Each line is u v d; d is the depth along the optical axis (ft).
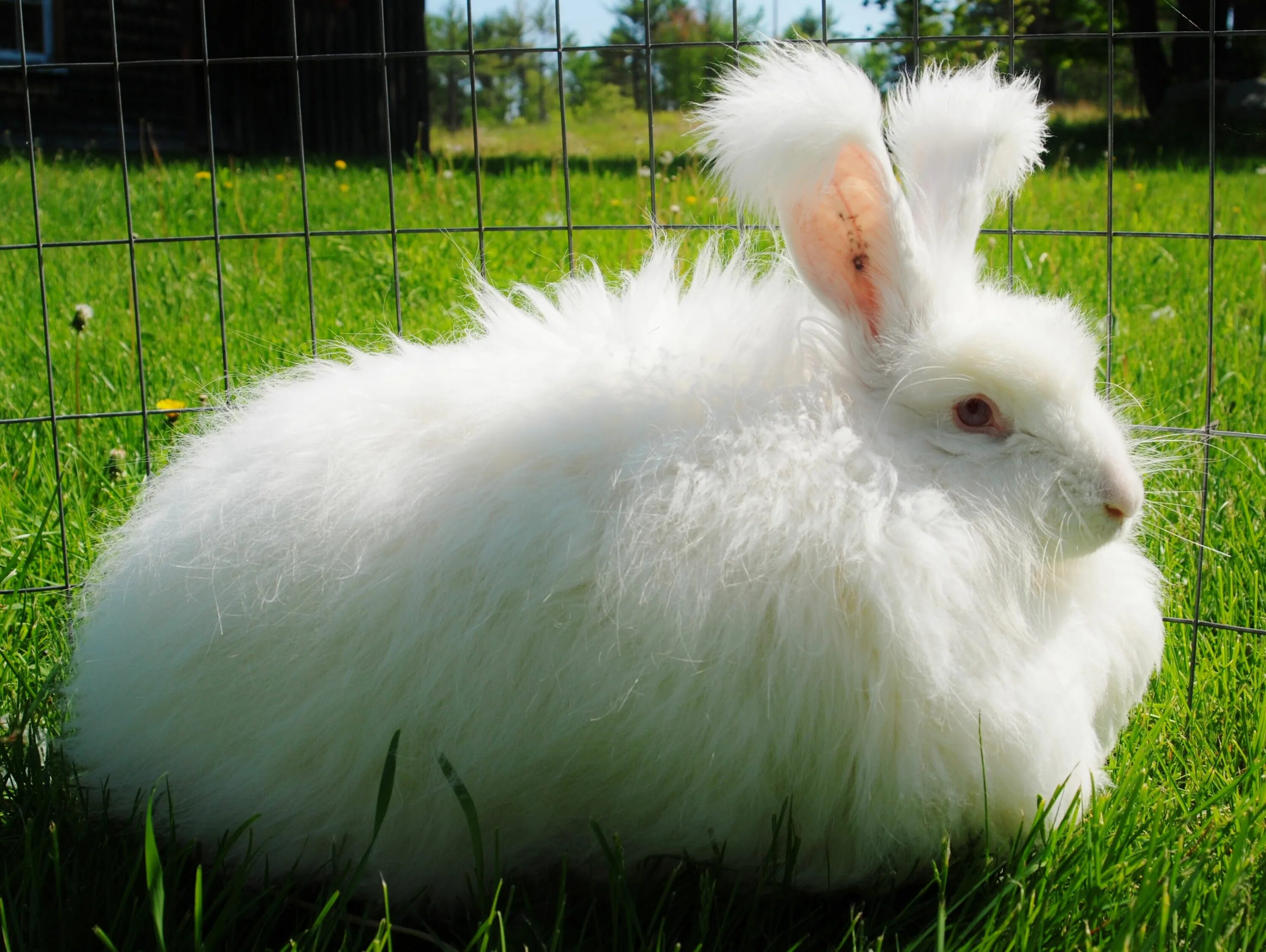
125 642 2.72
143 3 14.84
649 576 2.52
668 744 2.55
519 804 2.63
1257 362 4.48
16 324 4.87
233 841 2.58
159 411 3.46
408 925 2.67
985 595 2.61
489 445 2.62
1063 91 17.67
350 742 2.60
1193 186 8.18
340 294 5.15
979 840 2.70
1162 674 3.20
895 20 13.99
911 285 2.71
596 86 24.08
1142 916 2.48
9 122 14.70
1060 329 2.74
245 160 11.53
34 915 2.50
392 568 2.58
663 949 2.48
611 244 5.57
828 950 2.55
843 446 2.61
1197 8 13.55
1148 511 3.36
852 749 2.57
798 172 2.64
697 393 2.64
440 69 22.40
